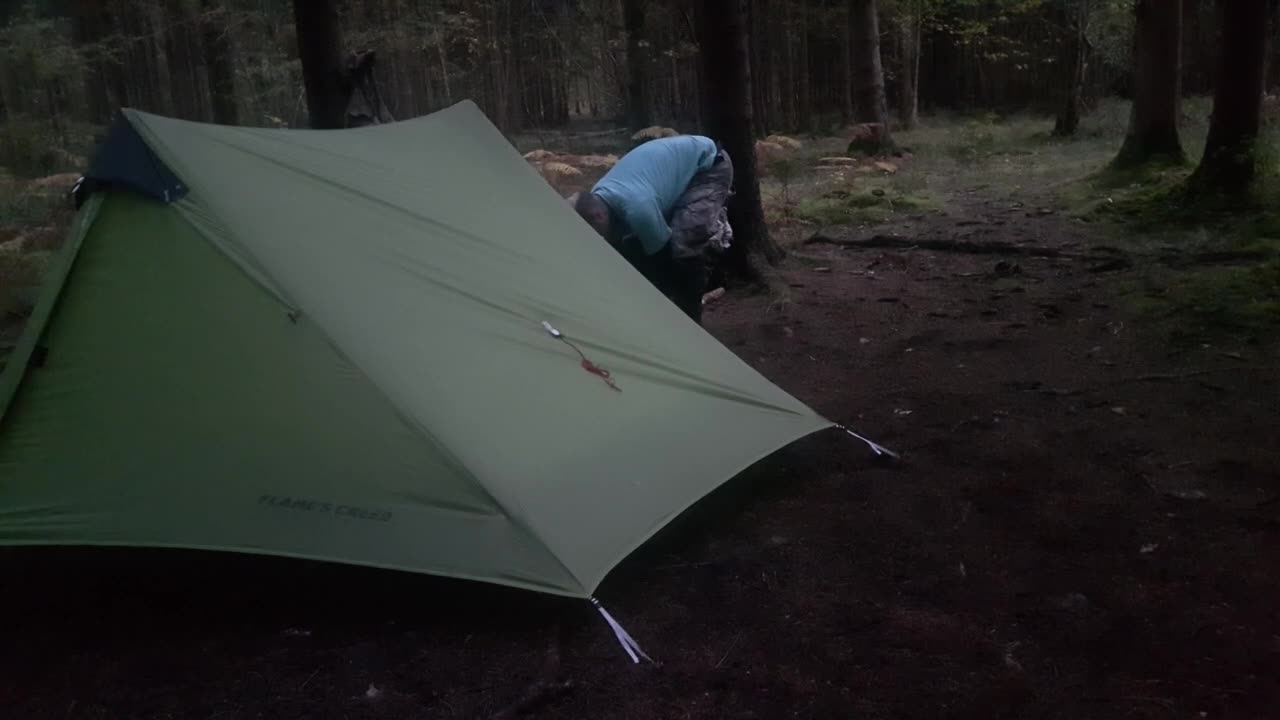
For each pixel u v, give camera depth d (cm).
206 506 282
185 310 298
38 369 296
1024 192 1086
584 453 310
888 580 296
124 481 286
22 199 1004
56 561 321
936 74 2473
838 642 265
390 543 273
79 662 264
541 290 357
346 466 283
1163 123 1088
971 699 238
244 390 291
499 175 411
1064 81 2205
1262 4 806
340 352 292
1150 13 1073
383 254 328
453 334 319
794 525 336
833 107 2252
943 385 475
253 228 306
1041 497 346
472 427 293
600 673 255
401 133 398
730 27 665
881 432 417
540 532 273
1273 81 1819
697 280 489
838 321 604
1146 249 732
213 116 1280
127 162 303
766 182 1243
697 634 272
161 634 278
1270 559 295
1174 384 453
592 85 1919
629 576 306
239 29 1394
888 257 784
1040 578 293
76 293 301
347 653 266
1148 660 250
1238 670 243
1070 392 451
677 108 1608
